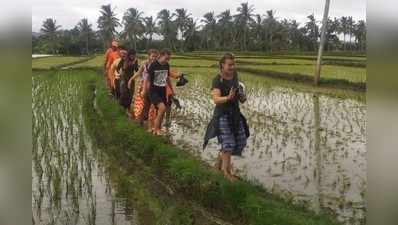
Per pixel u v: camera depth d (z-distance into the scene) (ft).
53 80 87.20
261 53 193.06
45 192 21.47
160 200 20.38
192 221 17.84
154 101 31.35
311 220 15.87
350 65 116.78
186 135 34.60
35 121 41.04
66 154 29.01
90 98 54.90
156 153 25.70
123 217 18.33
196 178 20.88
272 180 23.24
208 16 289.94
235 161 27.17
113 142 31.37
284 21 294.25
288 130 37.50
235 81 21.81
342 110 49.14
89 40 292.61
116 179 23.65
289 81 87.45
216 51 252.62
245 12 275.80
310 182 22.91
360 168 25.75
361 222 17.15
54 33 281.74
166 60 31.22
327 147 31.32
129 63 40.32
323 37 76.84
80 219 18.08
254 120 42.55
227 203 18.56
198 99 57.93
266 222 16.12
